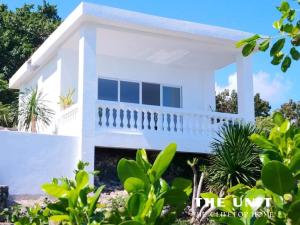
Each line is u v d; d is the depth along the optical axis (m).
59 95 15.28
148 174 2.23
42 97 17.50
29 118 15.52
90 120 12.72
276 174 2.08
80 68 12.99
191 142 14.26
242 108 15.05
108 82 16.66
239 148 11.55
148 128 14.12
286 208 2.17
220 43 15.00
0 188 10.23
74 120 13.41
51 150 12.45
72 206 2.53
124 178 2.24
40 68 18.23
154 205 2.15
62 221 2.71
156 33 14.10
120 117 13.85
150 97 17.36
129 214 2.19
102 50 15.98
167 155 2.21
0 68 29.16
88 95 12.80
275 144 2.44
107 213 2.41
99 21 13.04
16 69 29.34
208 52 16.09
